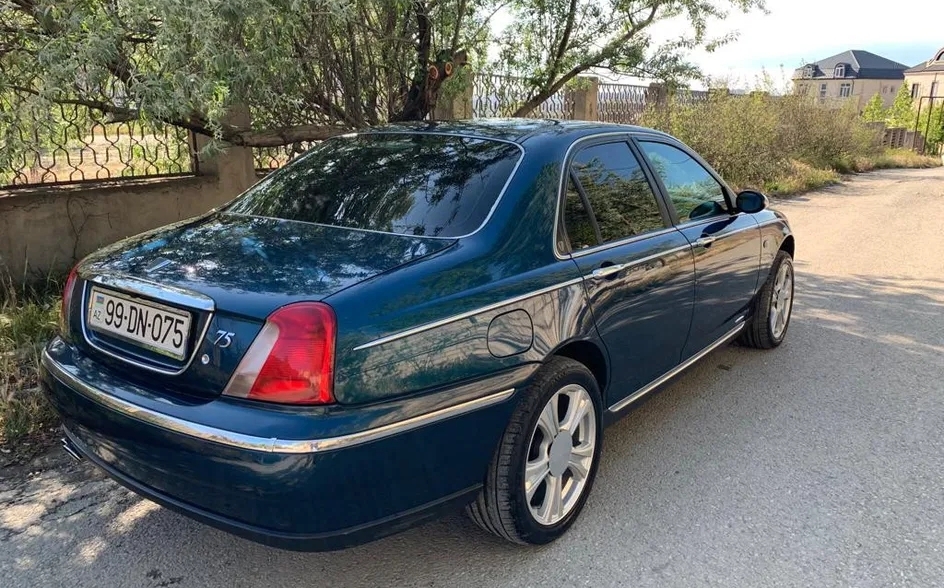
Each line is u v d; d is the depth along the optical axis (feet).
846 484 11.33
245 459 7.04
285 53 16.55
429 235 9.12
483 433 8.40
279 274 8.02
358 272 7.99
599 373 10.65
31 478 11.05
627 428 13.26
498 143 10.70
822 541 9.83
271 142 20.34
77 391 8.46
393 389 7.57
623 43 24.52
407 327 7.69
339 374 7.23
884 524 10.26
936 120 134.41
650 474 11.57
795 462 12.01
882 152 85.20
